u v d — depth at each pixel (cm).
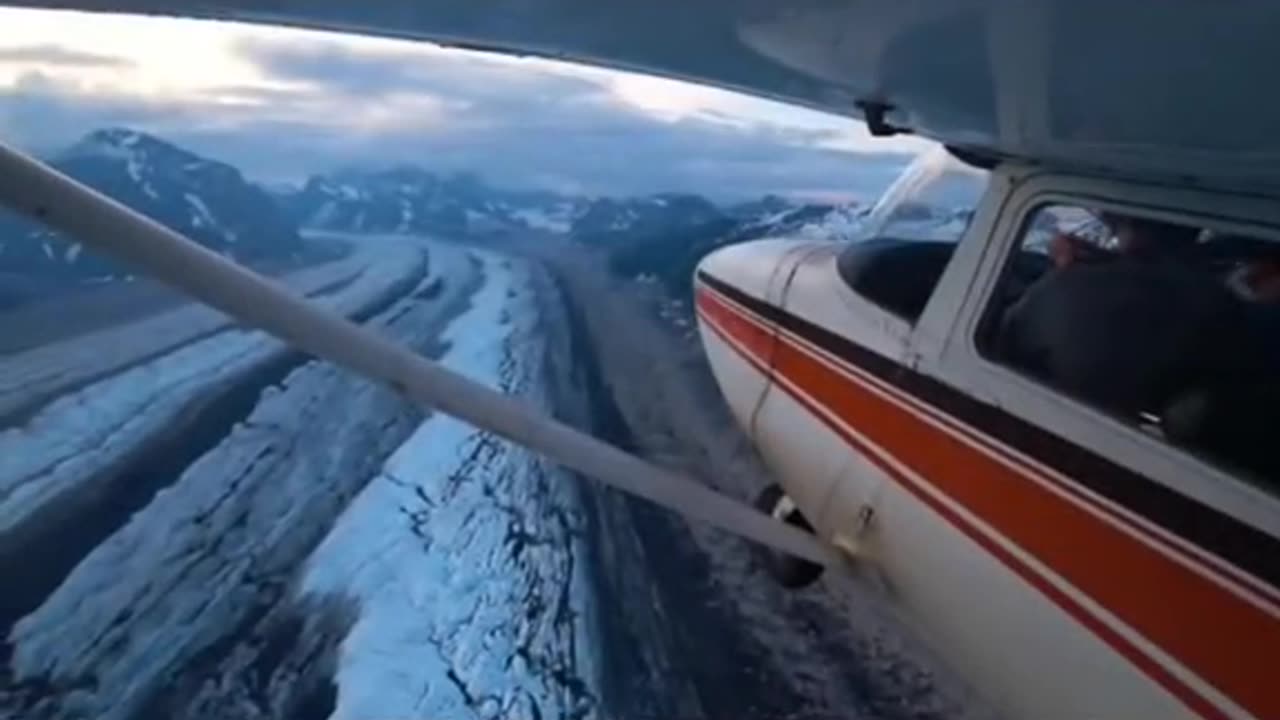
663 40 463
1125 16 250
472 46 558
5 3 486
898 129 690
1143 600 473
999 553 580
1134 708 479
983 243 638
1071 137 471
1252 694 414
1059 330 558
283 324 471
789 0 325
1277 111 311
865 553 743
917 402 675
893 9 306
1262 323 454
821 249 975
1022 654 567
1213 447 453
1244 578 421
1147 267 518
